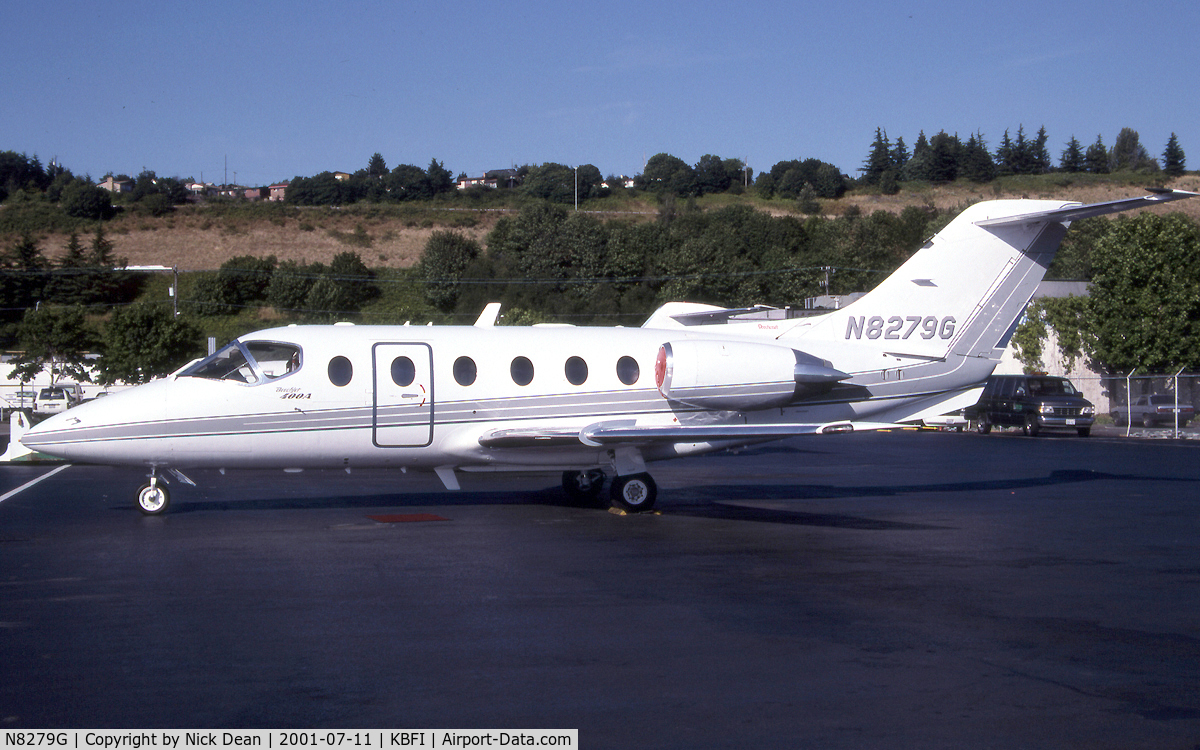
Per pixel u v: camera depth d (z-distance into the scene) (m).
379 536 11.31
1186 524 12.72
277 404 12.89
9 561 9.62
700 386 13.98
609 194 111.06
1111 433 34.53
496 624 7.18
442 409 13.44
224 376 12.88
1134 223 39.91
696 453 14.53
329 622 7.21
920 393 15.12
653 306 64.44
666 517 13.18
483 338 13.91
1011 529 12.21
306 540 10.98
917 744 4.88
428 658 6.28
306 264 76.75
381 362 13.30
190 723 5.10
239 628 7.02
